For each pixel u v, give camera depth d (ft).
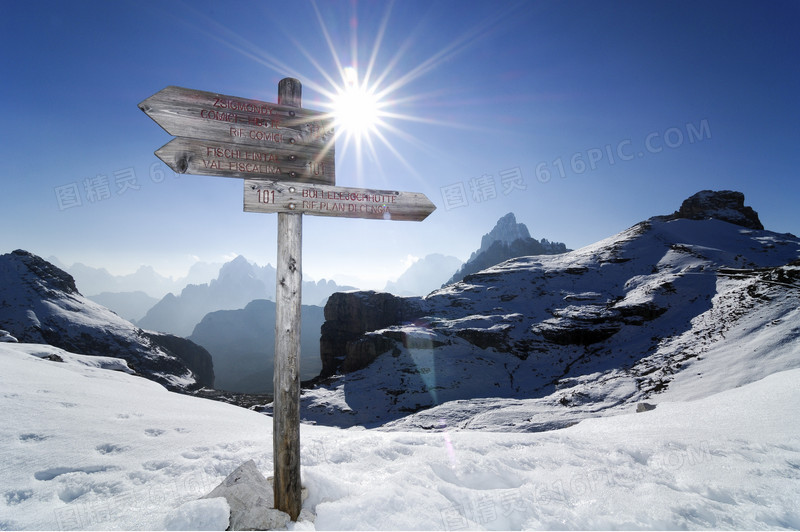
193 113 12.89
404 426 179.63
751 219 531.09
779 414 24.93
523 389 249.14
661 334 262.88
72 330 401.08
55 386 28.78
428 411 195.93
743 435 21.21
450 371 274.16
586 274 431.02
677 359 192.95
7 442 17.42
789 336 154.71
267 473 15.40
